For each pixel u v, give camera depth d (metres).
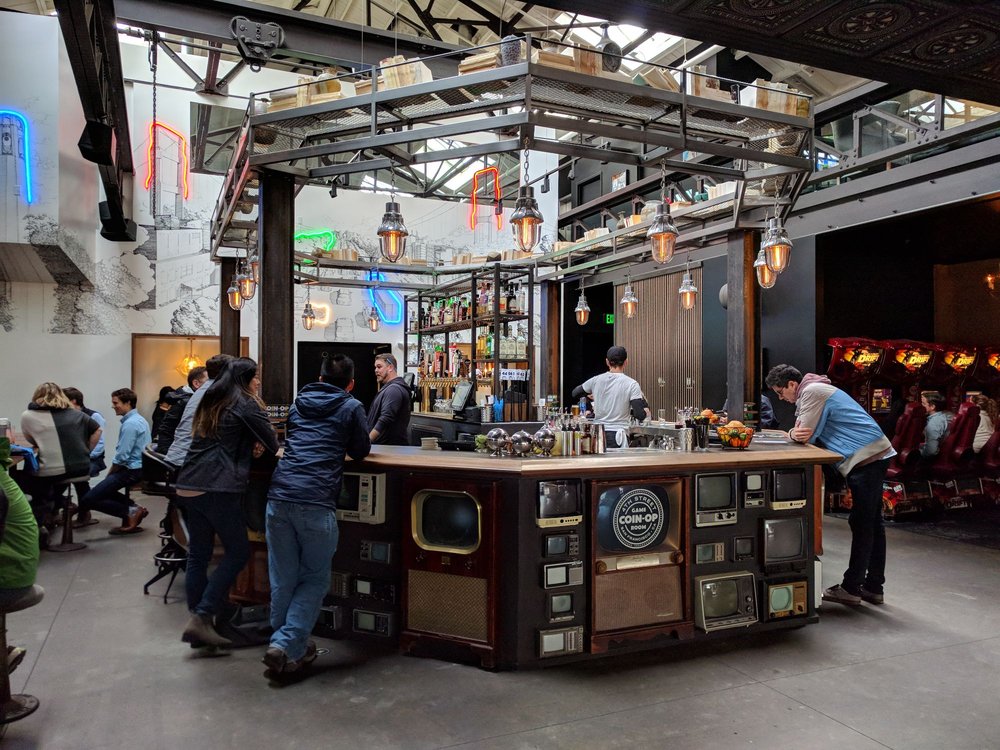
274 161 3.89
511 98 3.54
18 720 2.58
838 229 7.15
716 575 3.44
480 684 2.93
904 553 5.38
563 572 3.11
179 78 8.56
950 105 6.34
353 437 3.17
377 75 3.67
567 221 11.70
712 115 3.87
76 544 5.52
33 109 6.45
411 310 9.89
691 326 9.18
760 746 2.43
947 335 8.56
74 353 8.09
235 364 3.36
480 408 6.62
